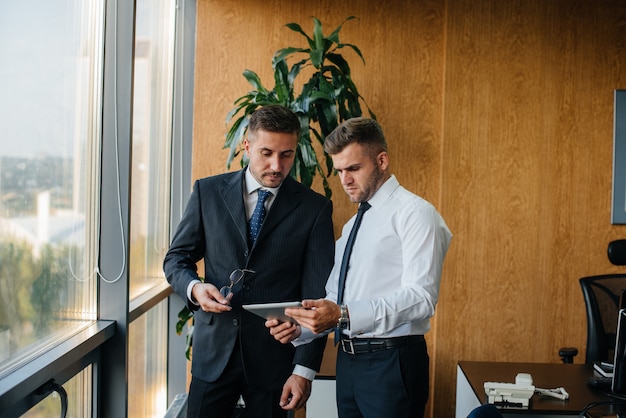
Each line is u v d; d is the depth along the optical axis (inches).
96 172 105.1
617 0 164.4
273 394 88.7
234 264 87.0
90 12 101.3
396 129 166.9
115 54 104.9
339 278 91.1
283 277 88.2
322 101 141.6
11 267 77.0
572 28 164.9
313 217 89.7
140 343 137.9
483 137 165.5
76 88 96.1
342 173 88.3
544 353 167.8
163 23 151.3
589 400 99.2
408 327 85.3
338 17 165.6
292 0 165.2
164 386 163.0
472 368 117.6
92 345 95.0
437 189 167.9
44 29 84.4
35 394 78.2
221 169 166.2
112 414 105.7
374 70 166.2
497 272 167.0
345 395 88.7
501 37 164.7
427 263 82.6
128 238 105.6
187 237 90.6
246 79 152.2
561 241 167.0
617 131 165.3
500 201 166.1
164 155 156.3
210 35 165.2
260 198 88.7
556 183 166.2
